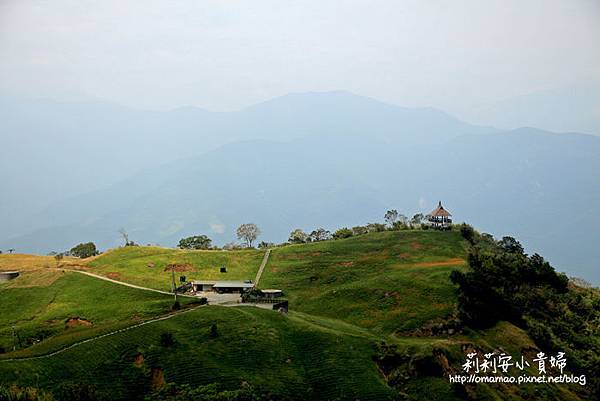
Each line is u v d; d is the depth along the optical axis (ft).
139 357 303.07
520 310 400.67
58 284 511.40
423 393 291.79
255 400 273.33
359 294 448.65
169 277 543.80
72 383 269.64
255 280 540.52
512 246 611.47
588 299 460.14
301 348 331.98
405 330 376.27
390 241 627.87
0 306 465.88
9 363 280.10
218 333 335.67
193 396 271.69
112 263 591.78
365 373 305.12
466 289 398.01
